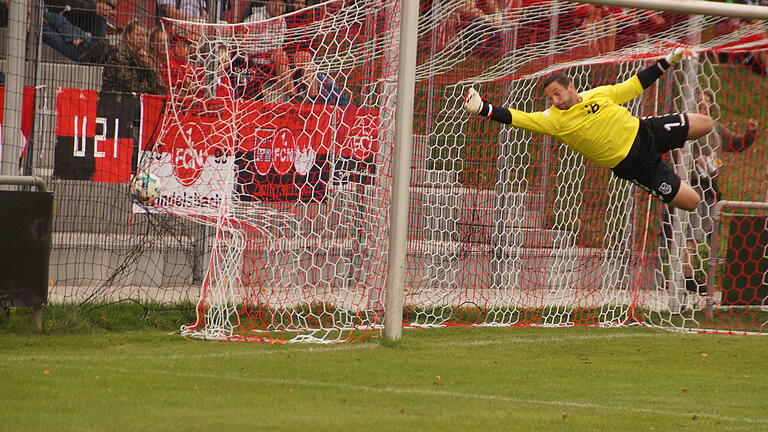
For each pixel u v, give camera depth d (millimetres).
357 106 36812
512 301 40812
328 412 19719
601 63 40281
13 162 35312
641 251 42625
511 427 18984
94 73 42062
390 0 34125
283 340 30688
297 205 37625
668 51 37156
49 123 39531
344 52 35375
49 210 29797
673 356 30422
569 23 35875
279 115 37125
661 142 28594
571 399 22703
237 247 32875
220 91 36938
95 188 39906
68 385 21688
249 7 42375
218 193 37188
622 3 30312
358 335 32062
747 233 38781
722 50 37281
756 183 50406
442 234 41938
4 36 42688
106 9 41781
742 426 20062
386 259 35031
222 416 18938
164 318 33594
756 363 29406
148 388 21688
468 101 27500
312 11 39312
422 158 42250
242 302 35875
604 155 28438
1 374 22812
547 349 31188
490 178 43000
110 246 40125
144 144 38844
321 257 39312
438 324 35781
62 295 36781
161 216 40406
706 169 40906
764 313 41219
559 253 43312
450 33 36656
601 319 39062
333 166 36781
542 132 28188
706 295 40156
